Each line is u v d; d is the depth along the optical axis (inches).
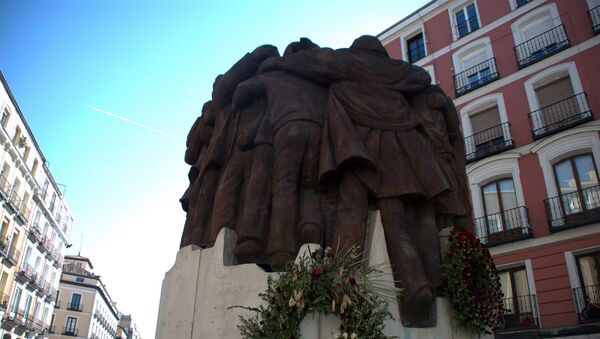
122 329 2888.8
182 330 135.2
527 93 671.8
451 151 164.1
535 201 601.0
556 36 670.5
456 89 764.0
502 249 599.5
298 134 146.0
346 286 110.6
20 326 1235.2
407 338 120.1
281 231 132.3
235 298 128.0
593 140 572.1
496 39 744.3
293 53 176.2
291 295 111.7
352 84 157.1
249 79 170.4
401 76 163.5
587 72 621.6
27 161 1210.6
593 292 521.0
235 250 136.6
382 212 136.9
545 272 558.9
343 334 106.0
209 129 183.8
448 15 833.5
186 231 168.1
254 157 151.3
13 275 1173.1
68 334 1873.8
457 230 140.2
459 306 133.0
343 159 136.8
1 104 1053.2
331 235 135.9
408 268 125.6
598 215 537.3
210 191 163.3
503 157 643.5
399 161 142.7
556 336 521.0
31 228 1269.7
